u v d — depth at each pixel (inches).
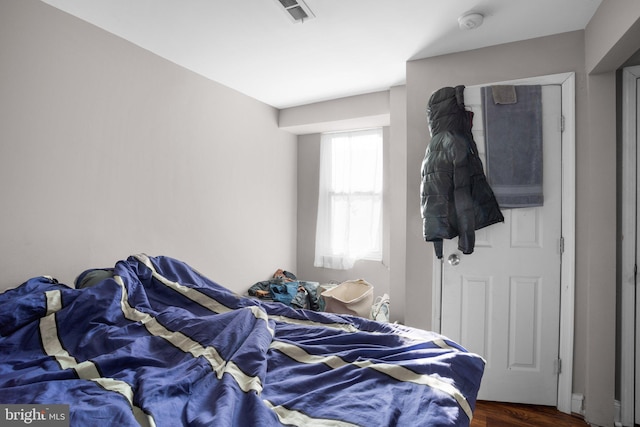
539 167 83.9
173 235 105.0
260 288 137.1
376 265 148.4
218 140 121.2
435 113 88.7
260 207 142.3
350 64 105.6
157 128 99.6
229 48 95.4
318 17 80.0
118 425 29.0
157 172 99.8
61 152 77.7
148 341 48.3
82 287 66.1
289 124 149.1
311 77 116.9
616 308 78.7
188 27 84.7
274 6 75.8
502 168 85.6
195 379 38.4
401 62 103.6
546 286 84.5
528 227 85.5
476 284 88.8
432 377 40.6
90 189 83.4
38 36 73.2
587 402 78.6
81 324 53.4
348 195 151.8
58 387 35.2
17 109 70.3
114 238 88.8
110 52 87.0
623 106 77.2
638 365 76.2
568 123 82.2
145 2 74.3
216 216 120.8
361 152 151.3
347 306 123.6
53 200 76.5
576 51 82.5
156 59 99.0
